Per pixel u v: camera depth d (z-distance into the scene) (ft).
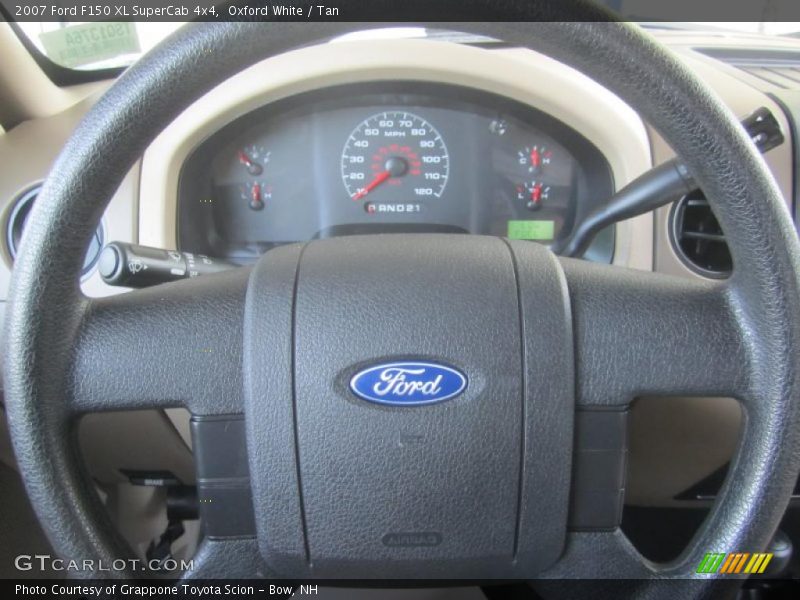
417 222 4.85
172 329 2.11
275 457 2.08
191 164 4.27
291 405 2.06
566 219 4.78
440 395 2.05
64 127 4.14
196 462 2.18
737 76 4.39
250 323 2.09
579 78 4.20
